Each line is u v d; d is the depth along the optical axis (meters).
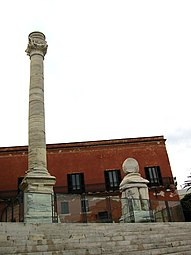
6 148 32.72
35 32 20.73
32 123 17.98
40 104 18.64
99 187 31.56
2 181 31.08
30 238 9.31
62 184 31.48
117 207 15.24
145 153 33.41
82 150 33.47
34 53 20.14
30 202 13.47
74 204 14.49
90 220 14.31
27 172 16.77
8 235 9.04
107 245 9.70
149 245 10.21
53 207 13.87
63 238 9.73
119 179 32.06
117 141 33.97
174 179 32.47
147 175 32.16
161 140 34.22
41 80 19.47
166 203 16.66
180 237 11.98
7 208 15.39
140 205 15.55
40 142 17.52
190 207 25.55
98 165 32.69
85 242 9.70
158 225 12.80
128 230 11.53
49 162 32.56
